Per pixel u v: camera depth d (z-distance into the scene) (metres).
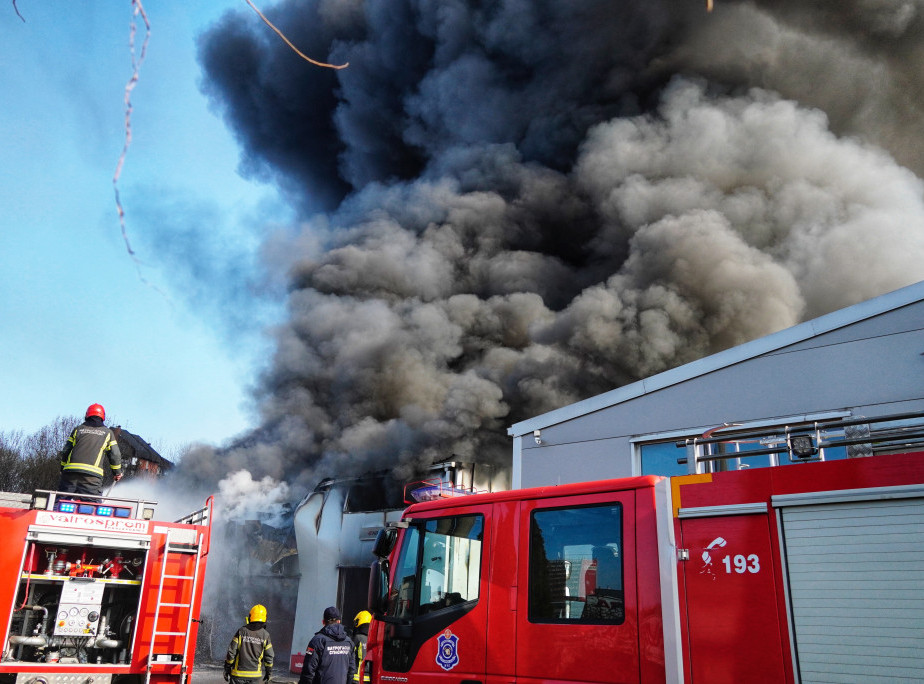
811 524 4.09
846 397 8.69
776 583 4.11
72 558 6.77
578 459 10.97
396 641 5.76
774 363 9.39
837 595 3.89
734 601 4.21
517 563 5.21
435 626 5.53
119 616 6.87
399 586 5.93
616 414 10.74
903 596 3.70
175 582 6.93
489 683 5.04
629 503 4.79
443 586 5.62
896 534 3.80
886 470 3.91
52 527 6.60
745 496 4.36
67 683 6.36
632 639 4.48
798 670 3.90
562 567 4.98
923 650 3.57
